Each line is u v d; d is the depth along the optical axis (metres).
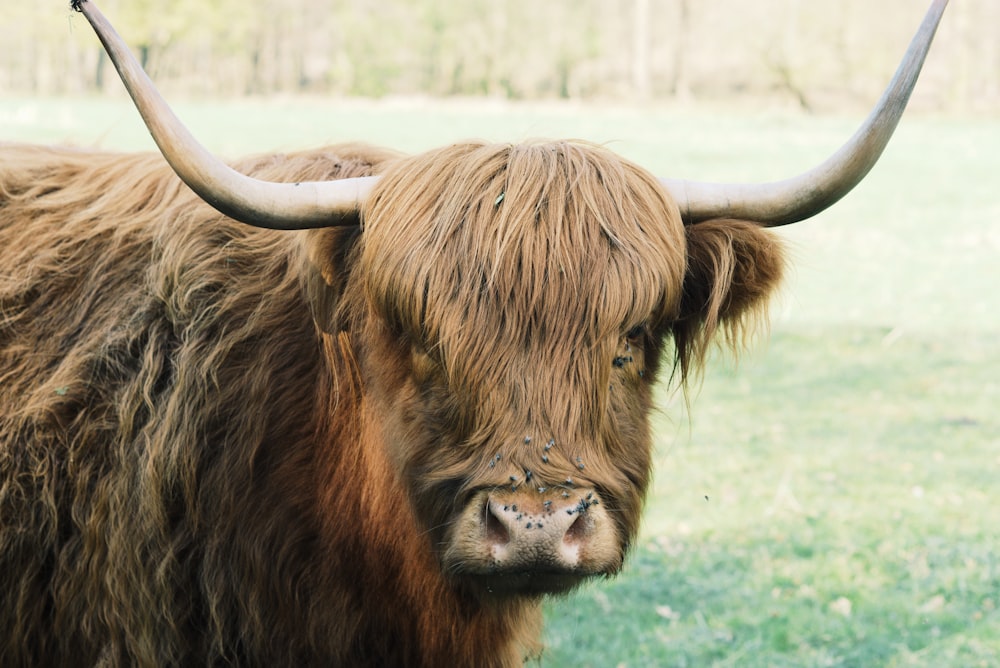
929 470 8.61
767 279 3.53
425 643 3.65
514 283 3.06
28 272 3.85
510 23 60.69
